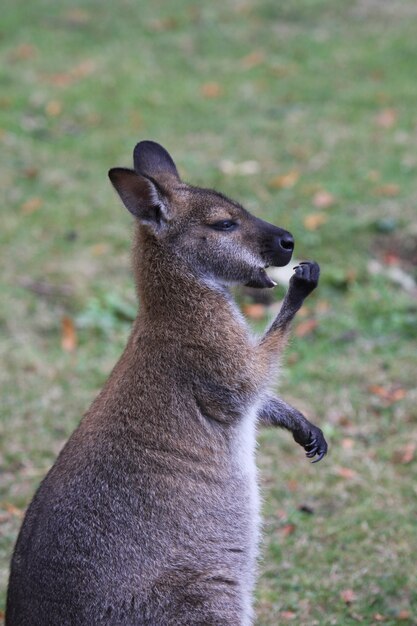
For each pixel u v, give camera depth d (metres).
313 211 15.62
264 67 21.53
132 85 20.72
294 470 10.32
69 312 13.64
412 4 24.17
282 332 7.77
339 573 8.88
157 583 6.72
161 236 7.50
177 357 7.30
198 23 23.70
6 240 15.21
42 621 6.39
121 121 19.31
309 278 7.80
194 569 6.90
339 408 11.27
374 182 16.39
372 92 20.00
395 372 11.84
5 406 11.43
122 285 14.10
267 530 9.48
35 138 18.59
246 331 7.61
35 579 6.45
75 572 6.48
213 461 7.21
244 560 7.25
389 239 14.77
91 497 6.71
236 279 7.66
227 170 17.06
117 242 15.14
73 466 6.81
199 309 7.44
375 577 8.79
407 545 9.16
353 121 18.91
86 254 14.86
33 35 23.11
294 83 20.75
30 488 10.17
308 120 19.08
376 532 9.35
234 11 24.22
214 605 6.82
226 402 7.36
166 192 7.54
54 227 15.55
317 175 16.88
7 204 16.27
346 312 13.24
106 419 7.00
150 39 22.98
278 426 8.16
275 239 7.70
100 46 22.66
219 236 7.58
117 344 12.88
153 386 7.19
